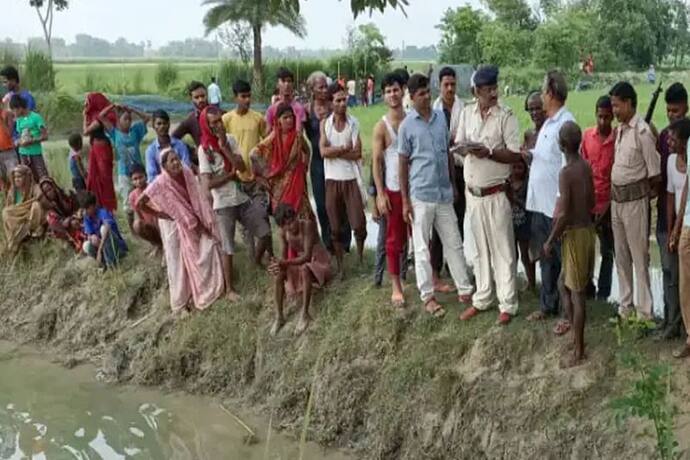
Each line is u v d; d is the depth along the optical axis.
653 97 6.32
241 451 6.55
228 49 37.97
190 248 8.02
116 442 6.80
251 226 8.05
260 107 30.67
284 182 7.57
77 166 9.86
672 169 5.62
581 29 33.94
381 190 6.84
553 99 6.06
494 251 6.41
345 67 35.12
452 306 6.80
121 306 8.66
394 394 6.39
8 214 9.80
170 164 7.91
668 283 5.79
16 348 8.91
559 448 5.48
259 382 7.29
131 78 37.94
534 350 6.07
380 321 6.87
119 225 10.16
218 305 7.97
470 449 5.88
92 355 8.48
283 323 7.48
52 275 9.48
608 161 6.20
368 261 8.10
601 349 5.82
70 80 39.22
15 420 7.25
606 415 5.42
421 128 6.41
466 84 29.47
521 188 6.66
